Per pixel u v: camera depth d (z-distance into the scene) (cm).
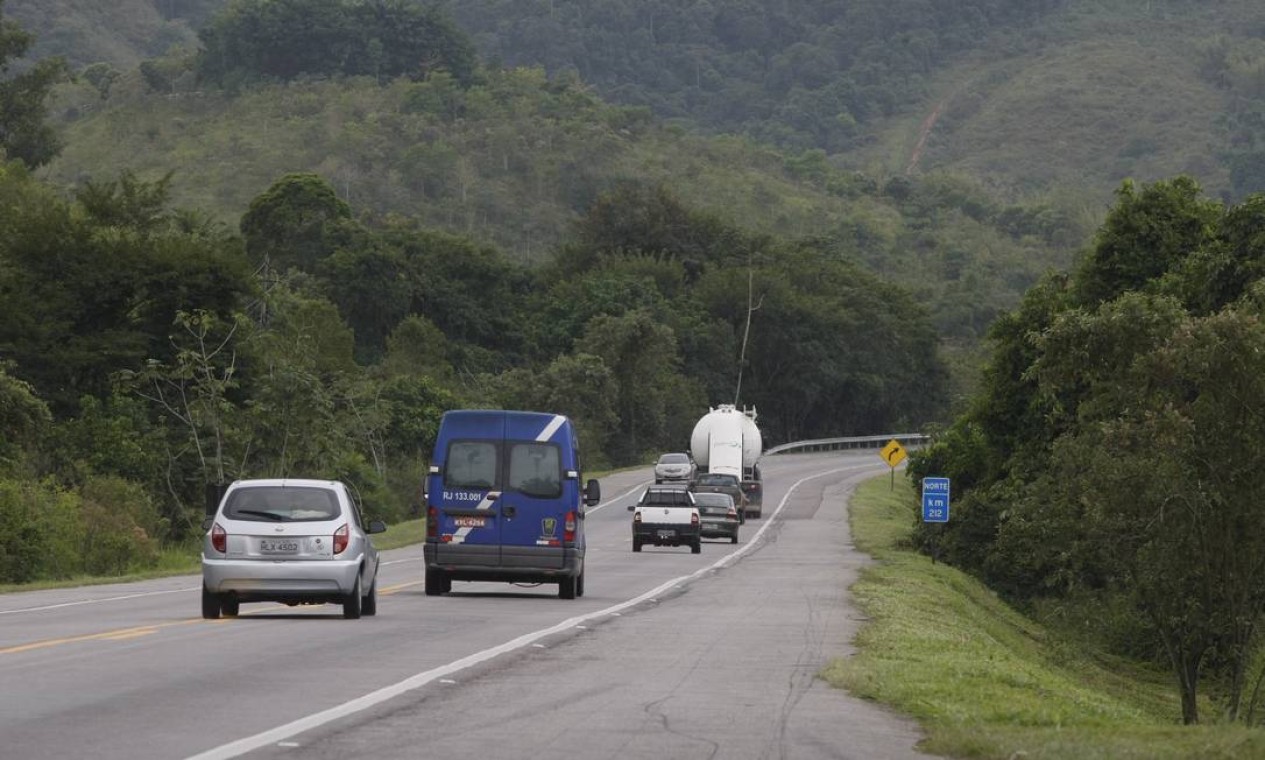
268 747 2381
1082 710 3325
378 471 15600
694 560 9769
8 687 3073
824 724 2759
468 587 7012
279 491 5025
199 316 12444
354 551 4972
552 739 2525
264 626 4609
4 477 9738
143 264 12681
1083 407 5784
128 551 9456
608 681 3334
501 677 3369
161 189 17000
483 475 6122
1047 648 8219
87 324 12706
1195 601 5666
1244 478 5394
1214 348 5316
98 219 16025
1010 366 11919
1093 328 5622
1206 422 5397
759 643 4284
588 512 15575
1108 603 9056
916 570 9181
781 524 14575
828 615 5403
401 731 2575
